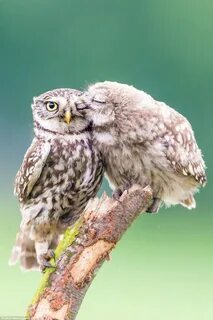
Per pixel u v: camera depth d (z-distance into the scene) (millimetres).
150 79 27734
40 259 8945
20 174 9992
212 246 22078
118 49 27562
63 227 10047
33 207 9961
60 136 9883
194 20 28000
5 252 20328
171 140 9680
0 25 27500
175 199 9969
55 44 27484
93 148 9820
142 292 18781
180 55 27938
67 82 27453
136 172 9695
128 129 9594
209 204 23188
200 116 27391
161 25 27828
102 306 17766
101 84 9781
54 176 9891
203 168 10062
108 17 27594
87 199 10000
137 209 8625
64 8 27484
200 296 18875
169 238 21656
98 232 8523
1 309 16672
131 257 20828
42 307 8422
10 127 26781
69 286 8453
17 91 27391
